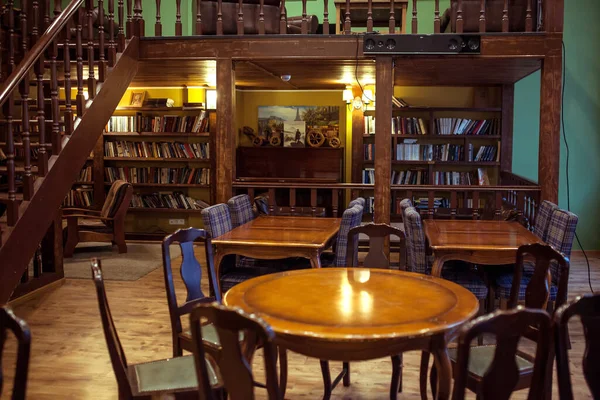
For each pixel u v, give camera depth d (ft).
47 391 12.40
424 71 24.26
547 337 6.95
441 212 25.05
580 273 24.58
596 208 28.94
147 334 16.11
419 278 11.09
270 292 10.07
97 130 19.02
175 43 20.77
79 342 15.40
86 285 21.44
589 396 12.16
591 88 28.60
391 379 12.22
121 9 20.26
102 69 19.30
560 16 19.24
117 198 26.94
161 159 30.91
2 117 20.11
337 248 15.48
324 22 20.22
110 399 12.03
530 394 7.18
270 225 17.42
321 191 31.04
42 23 20.81
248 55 20.38
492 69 23.53
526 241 14.90
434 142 30.53
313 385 12.89
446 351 8.45
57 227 21.38
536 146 29.48
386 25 27.14
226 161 20.74
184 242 11.53
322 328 8.16
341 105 32.24
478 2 20.21
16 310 18.24
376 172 20.16
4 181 21.13
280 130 32.63
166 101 30.68
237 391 7.08
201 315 7.09
